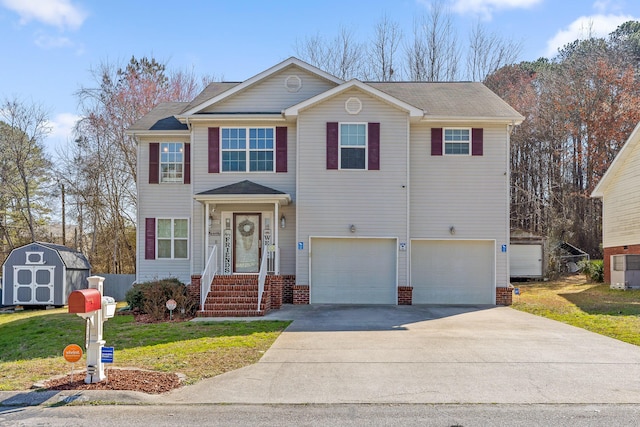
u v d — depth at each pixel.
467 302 17.89
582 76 33.09
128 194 32.88
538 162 34.94
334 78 18.27
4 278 21.11
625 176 21.69
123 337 11.40
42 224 35.50
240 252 18.06
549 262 27.03
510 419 6.03
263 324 13.00
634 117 30.56
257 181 18.02
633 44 35.59
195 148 18.19
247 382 7.56
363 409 6.40
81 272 22.94
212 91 20.22
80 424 5.85
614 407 6.44
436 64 36.91
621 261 21.72
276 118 17.81
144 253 19.09
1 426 5.78
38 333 13.27
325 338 11.02
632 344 10.23
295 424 5.88
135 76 33.47
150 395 6.86
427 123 18.03
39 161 32.78
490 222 17.88
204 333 11.70
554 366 8.45
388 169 17.36
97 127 32.00
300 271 17.33
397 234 17.28
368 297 17.47
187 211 19.14
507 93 35.69
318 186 17.34
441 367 8.41
